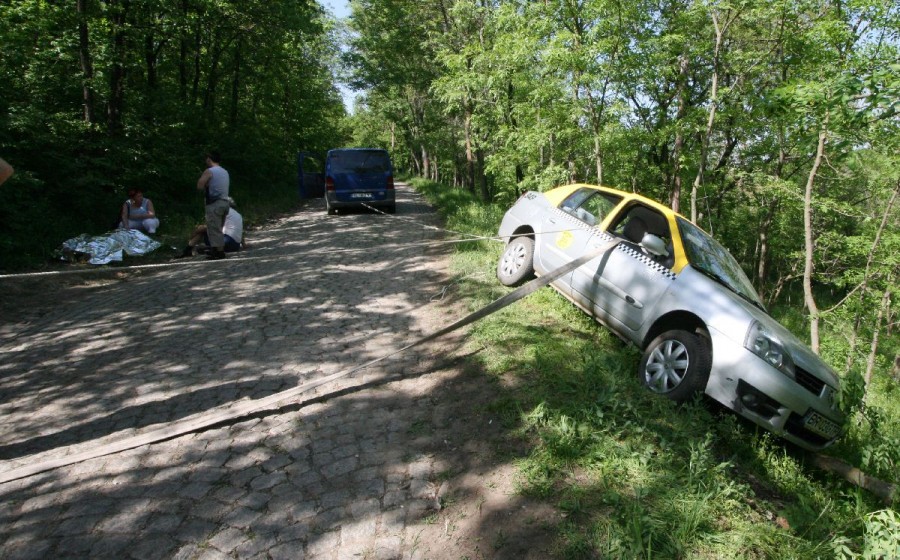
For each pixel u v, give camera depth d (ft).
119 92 40.93
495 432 11.25
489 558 7.93
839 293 67.26
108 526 8.52
